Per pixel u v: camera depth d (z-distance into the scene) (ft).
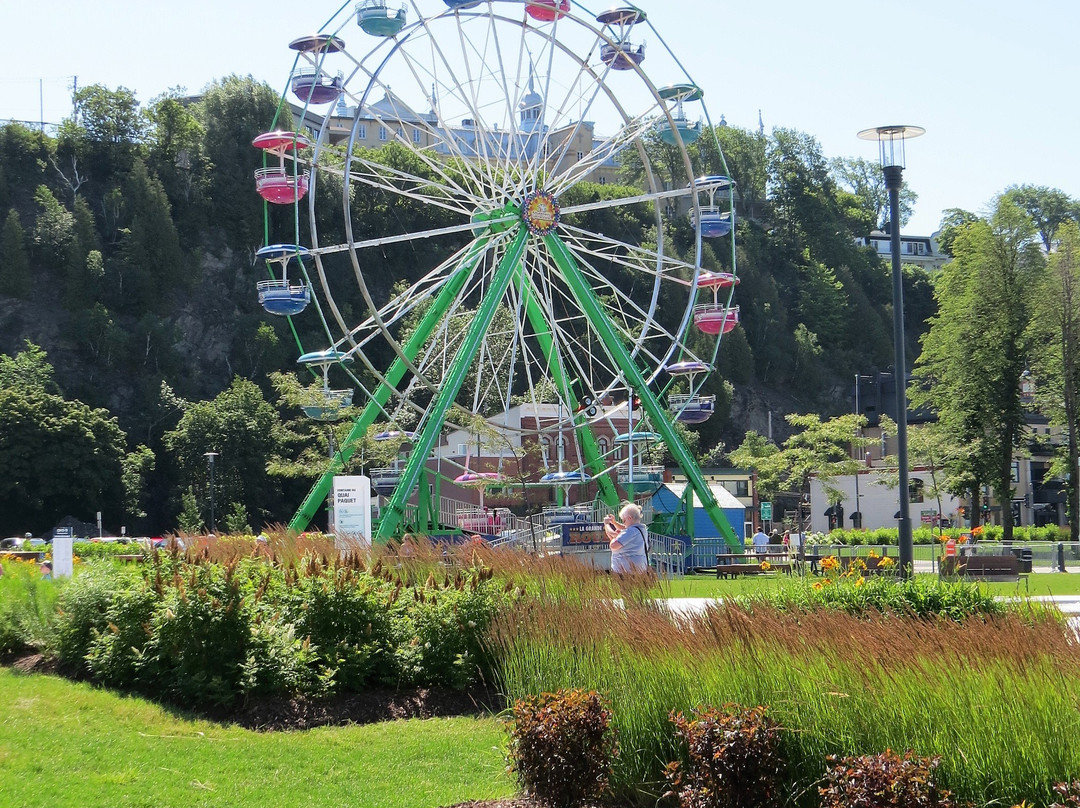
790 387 497.87
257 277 458.50
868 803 23.18
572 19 121.70
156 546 54.54
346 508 85.51
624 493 183.83
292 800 31.40
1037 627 31.30
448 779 33.88
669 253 451.12
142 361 401.70
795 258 562.25
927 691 27.40
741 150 574.56
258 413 337.93
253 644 43.55
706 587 81.71
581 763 29.45
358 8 122.01
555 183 137.80
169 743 36.91
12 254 403.95
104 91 477.36
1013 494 240.94
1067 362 234.17
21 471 301.84
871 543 191.42
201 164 467.93
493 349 265.13
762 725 27.35
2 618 52.34
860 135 66.74
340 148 311.06
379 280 436.35
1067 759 24.79
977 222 256.93
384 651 46.29
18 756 33.37
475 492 229.45
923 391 269.64
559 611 41.06
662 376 414.00
